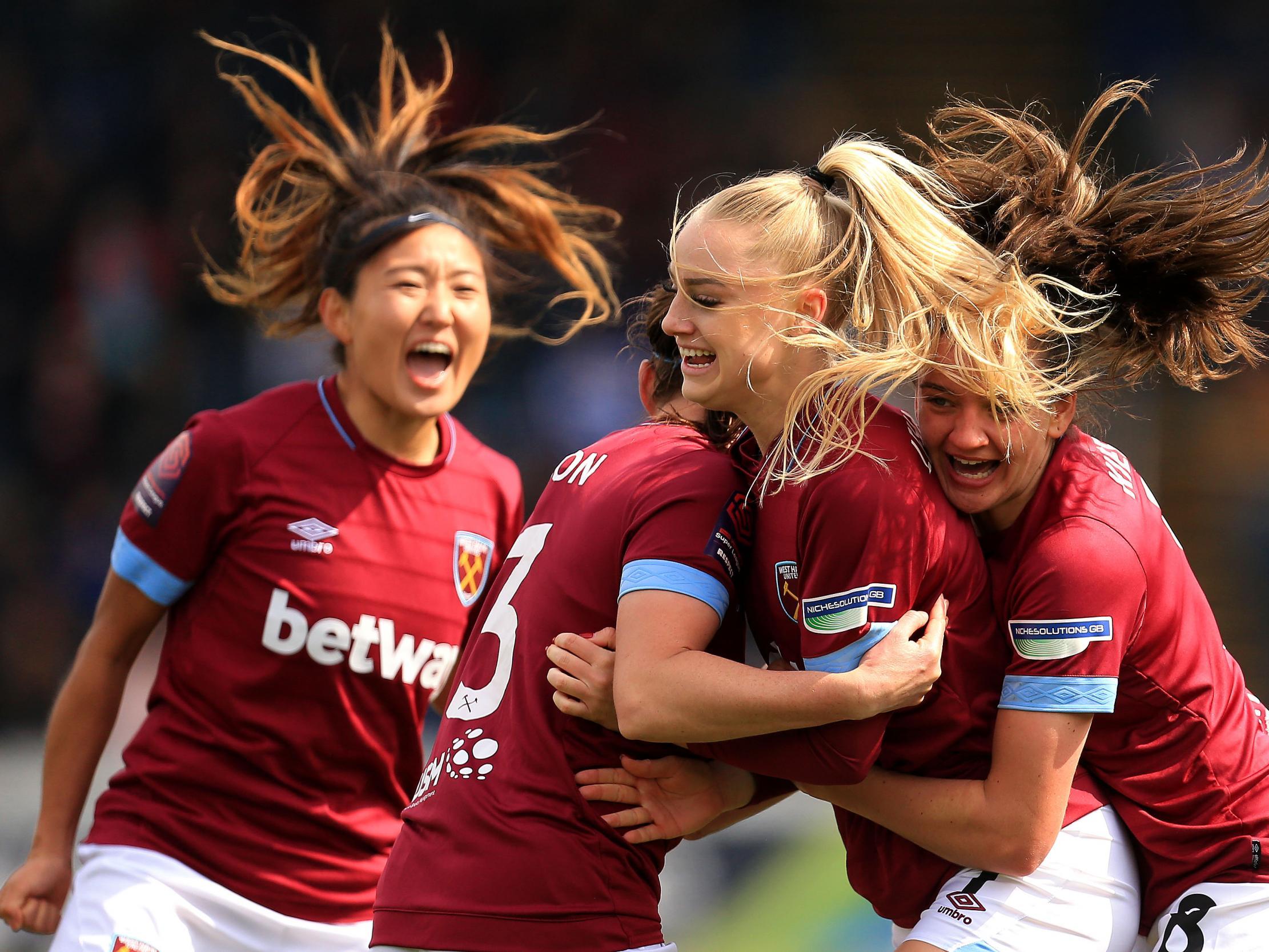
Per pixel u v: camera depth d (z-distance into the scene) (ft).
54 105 131.03
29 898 35.55
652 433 29.78
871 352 25.99
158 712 36.29
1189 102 115.65
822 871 59.36
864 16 129.70
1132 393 97.55
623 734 26.30
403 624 36.40
